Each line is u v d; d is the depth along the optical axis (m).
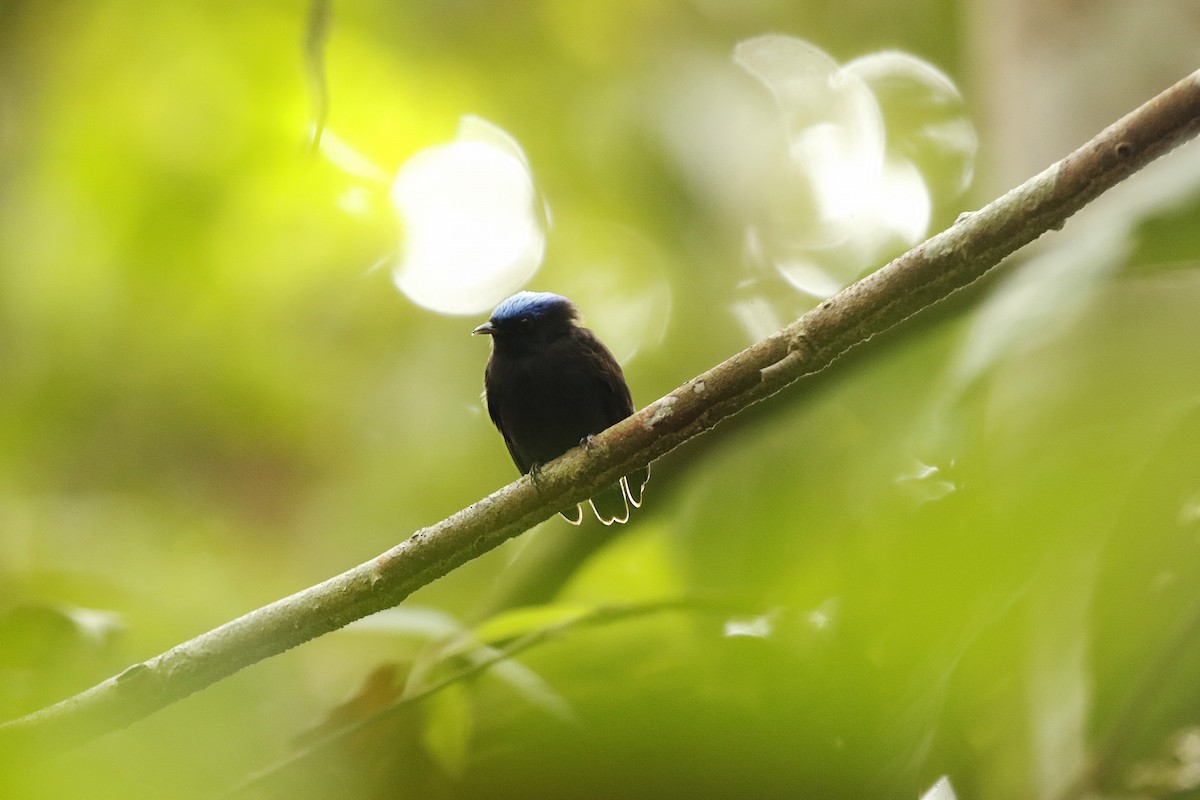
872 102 22.53
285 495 21.30
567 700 7.54
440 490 20.86
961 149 22.30
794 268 21.22
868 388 7.98
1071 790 6.40
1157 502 6.29
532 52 21.69
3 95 20.05
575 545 9.34
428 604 16.70
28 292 20.28
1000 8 9.85
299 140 20.12
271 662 10.71
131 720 7.28
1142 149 6.07
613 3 21.70
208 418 21.27
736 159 21.20
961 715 6.67
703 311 20.78
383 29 20.41
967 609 6.23
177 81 20.11
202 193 20.22
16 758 7.04
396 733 7.98
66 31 19.97
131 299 20.62
